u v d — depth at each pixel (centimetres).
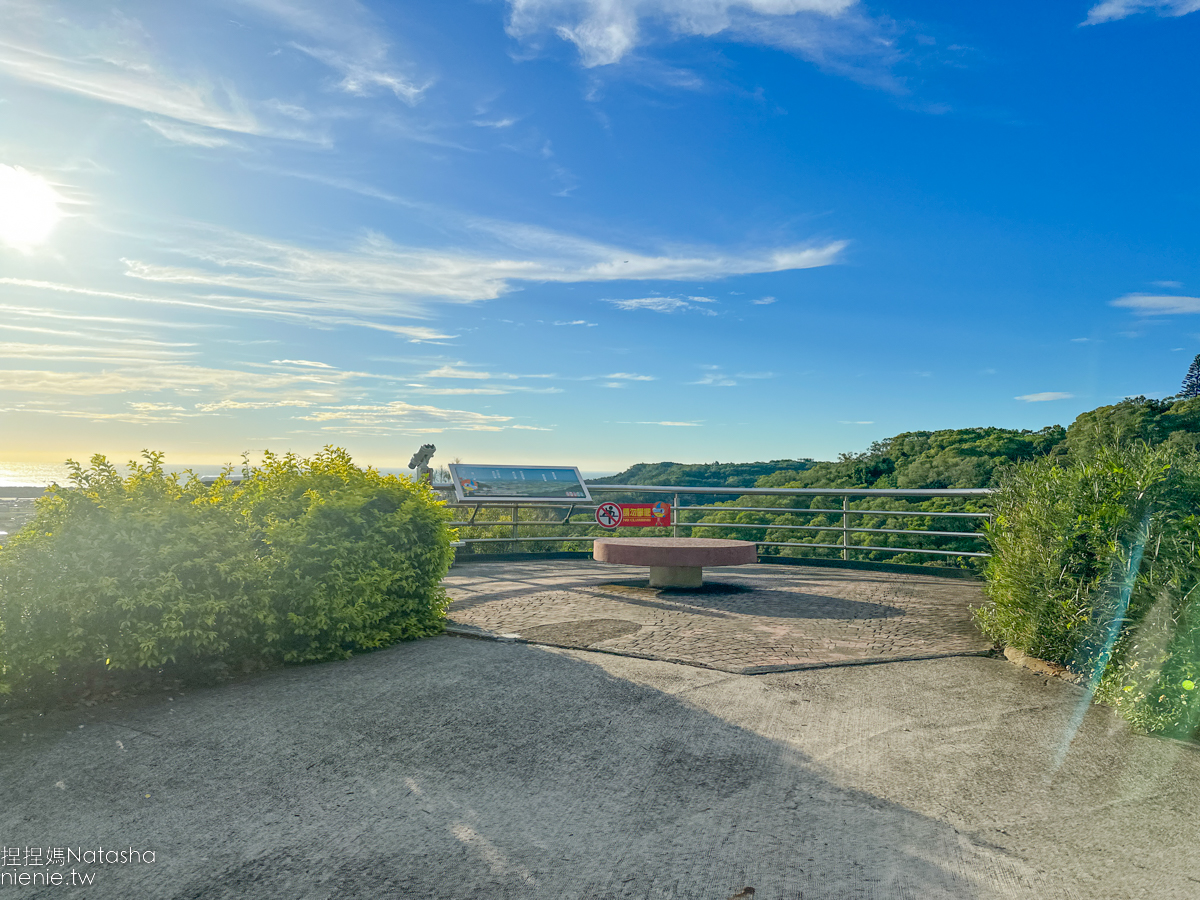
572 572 1166
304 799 352
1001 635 639
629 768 387
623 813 340
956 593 952
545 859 301
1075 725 454
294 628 564
